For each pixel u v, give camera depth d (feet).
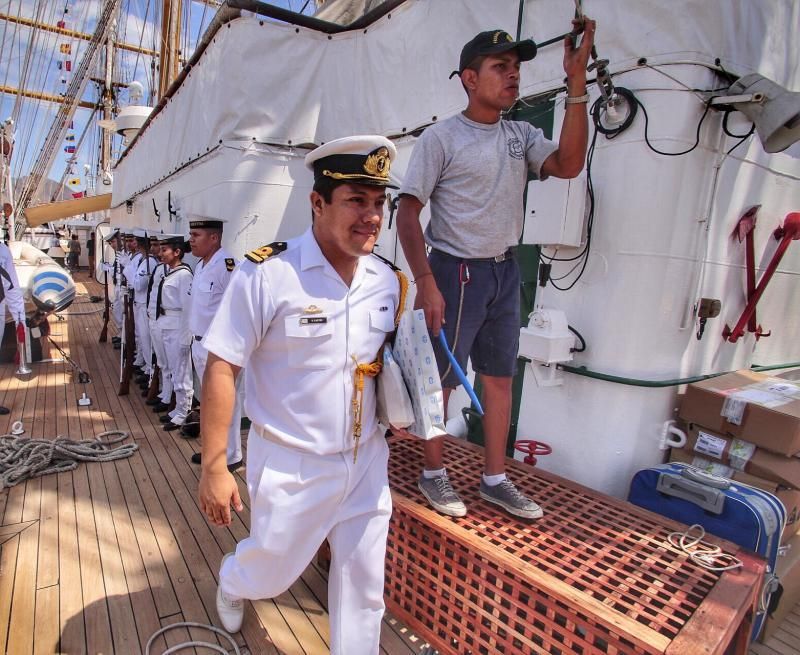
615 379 8.66
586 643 5.14
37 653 6.56
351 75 14.47
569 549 6.09
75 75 50.03
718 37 8.00
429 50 12.01
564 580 5.49
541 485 7.72
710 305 8.99
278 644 6.88
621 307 8.70
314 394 4.88
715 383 9.02
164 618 7.27
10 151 34.32
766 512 6.91
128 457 12.85
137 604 7.53
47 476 11.55
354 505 5.37
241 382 11.71
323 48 14.66
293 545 5.16
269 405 5.04
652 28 8.19
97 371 21.43
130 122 37.45
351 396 5.02
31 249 23.67
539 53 9.69
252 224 14.44
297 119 14.65
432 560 6.79
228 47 13.82
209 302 11.51
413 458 8.50
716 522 7.09
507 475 8.02
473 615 6.27
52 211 46.37
